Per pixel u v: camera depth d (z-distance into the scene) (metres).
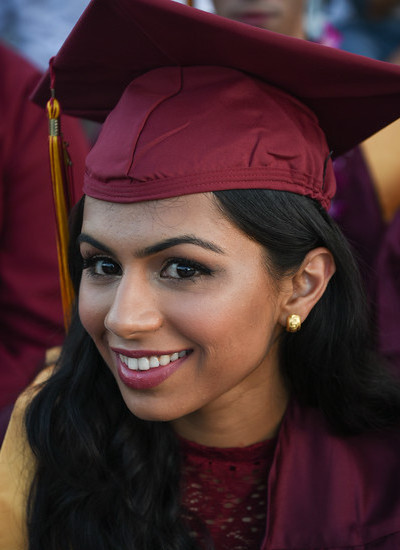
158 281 1.00
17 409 1.30
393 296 1.79
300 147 1.04
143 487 1.21
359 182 1.96
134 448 1.22
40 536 1.19
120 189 0.98
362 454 1.24
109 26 1.00
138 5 0.95
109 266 1.04
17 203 1.79
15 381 1.74
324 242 1.10
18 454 1.26
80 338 1.26
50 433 1.23
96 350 1.25
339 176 1.98
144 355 1.02
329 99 1.09
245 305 1.01
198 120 0.99
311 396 1.25
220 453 1.21
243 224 0.99
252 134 1.00
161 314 1.00
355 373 1.26
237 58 1.00
